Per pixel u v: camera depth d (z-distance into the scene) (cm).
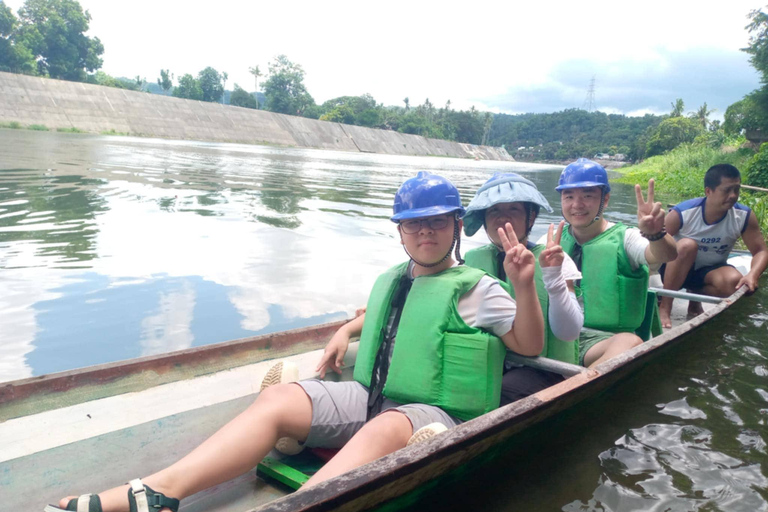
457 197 228
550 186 2366
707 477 231
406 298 231
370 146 7494
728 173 465
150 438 225
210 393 266
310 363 307
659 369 332
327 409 210
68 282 457
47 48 6347
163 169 1578
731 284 479
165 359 276
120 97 5375
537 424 235
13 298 414
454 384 214
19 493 186
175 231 674
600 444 253
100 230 654
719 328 418
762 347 382
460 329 217
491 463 227
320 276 521
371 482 157
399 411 199
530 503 209
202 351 288
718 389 315
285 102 9044
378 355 233
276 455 220
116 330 365
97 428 230
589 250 332
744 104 2325
